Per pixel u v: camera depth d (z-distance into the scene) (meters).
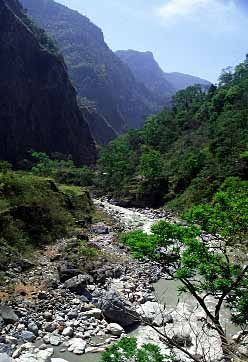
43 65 110.12
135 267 22.91
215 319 10.76
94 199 59.50
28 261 20.91
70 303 16.73
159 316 15.84
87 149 118.69
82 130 119.31
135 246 11.29
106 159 75.31
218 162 51.22
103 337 14.44
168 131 82.75
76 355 13.09
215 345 13.26
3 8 103.56
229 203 11.59
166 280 21.33
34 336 13.89
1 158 93.56
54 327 14.66
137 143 88.75
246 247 11.30
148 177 60.84
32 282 18.55
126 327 15.38
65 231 27.94
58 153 105.19
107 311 15.66
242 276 10.72
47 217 27.52
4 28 101.88
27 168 92.25
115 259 23.78
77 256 22.27
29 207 26.38
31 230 25.27
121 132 194.50
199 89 102.38
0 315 14.55
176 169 60.50
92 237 29.27
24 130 101.31
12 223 24.06
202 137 68.56
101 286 19.14
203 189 48.16
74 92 119.69
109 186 68.94
